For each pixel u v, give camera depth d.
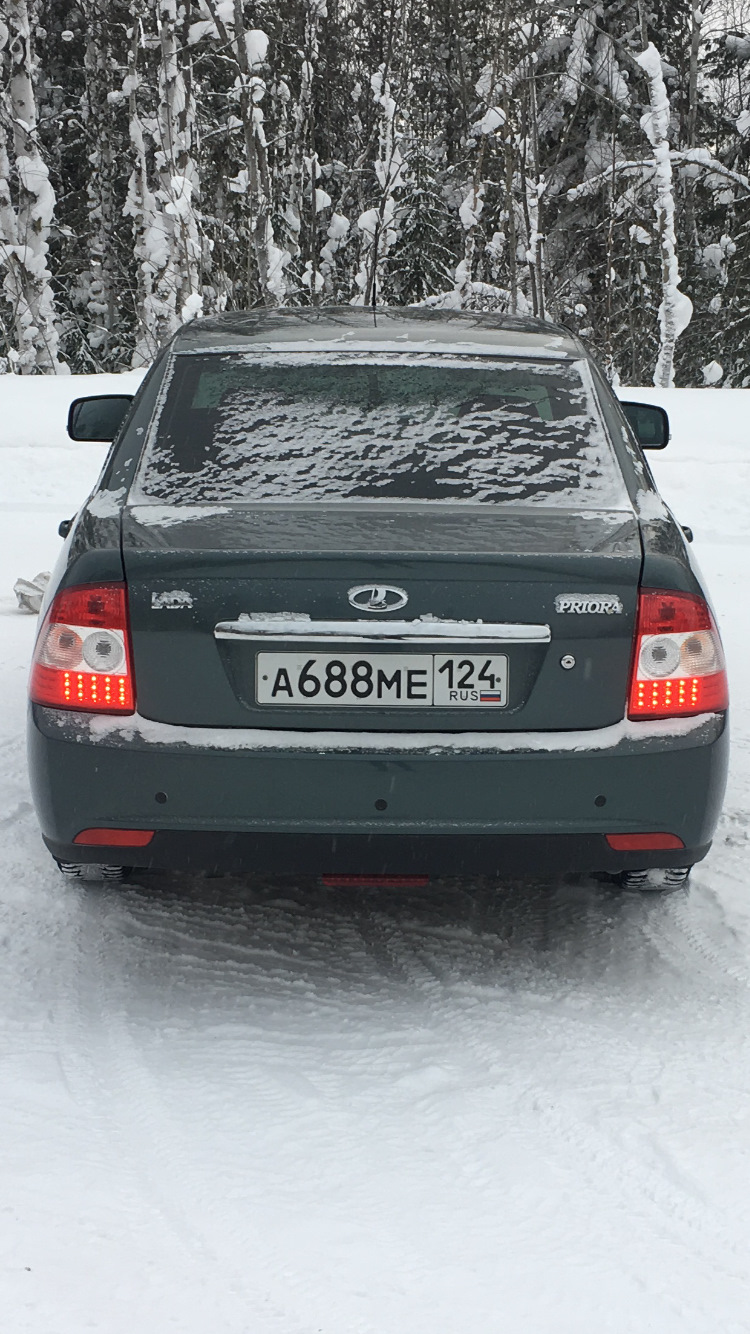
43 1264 1.97
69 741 2.68
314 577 2.62
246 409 3.22
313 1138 2.37
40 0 33.56
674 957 3.20
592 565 2.68
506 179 25.06
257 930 3.37
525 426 3.20
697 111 31.42
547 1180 2.24
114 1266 1.97
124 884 3.63
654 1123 2.43
